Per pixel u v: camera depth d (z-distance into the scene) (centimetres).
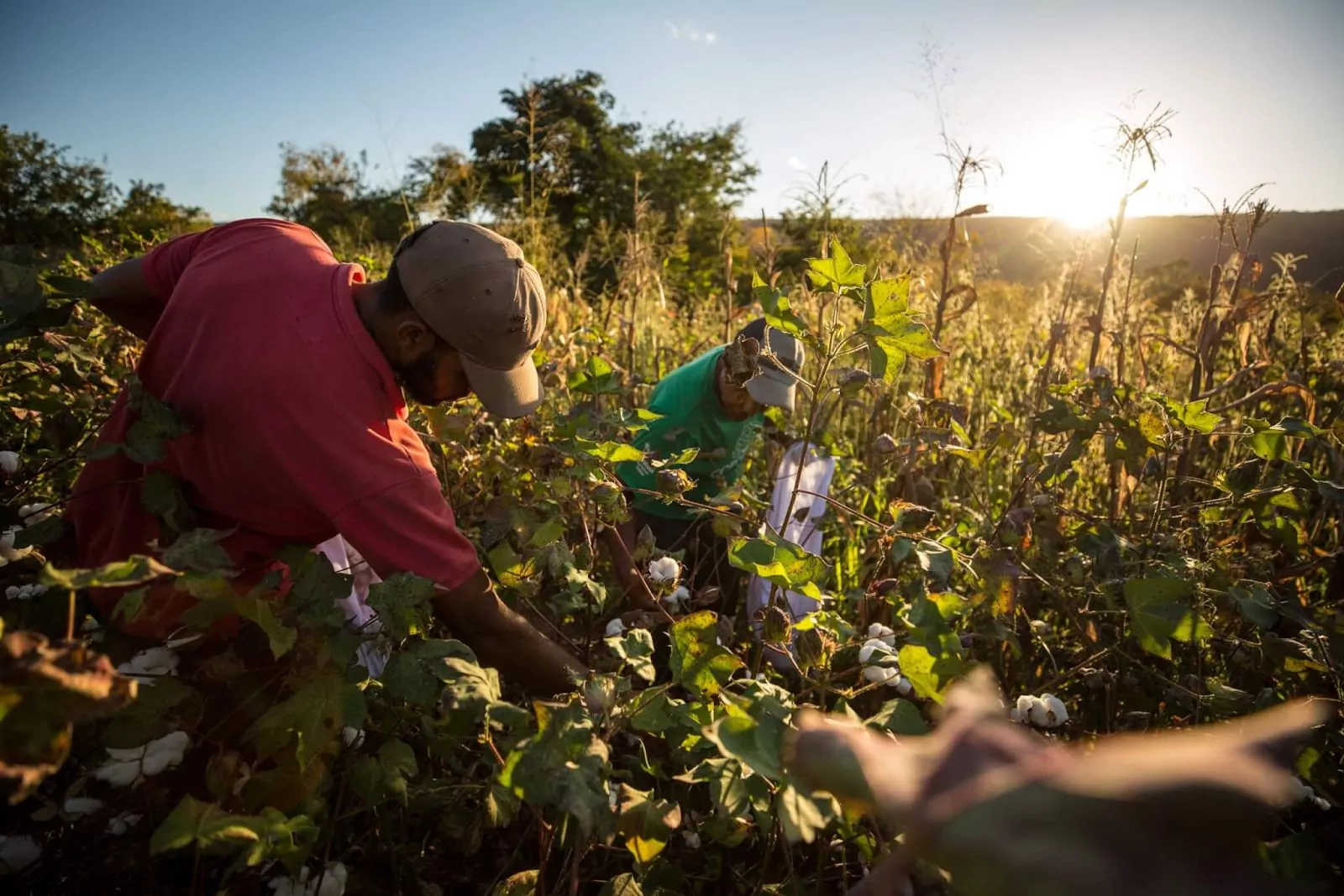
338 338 178
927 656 155
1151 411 261
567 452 239
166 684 158
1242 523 259
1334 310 422
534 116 629
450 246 185
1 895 156
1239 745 68
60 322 191
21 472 223
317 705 154
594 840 185
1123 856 62
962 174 326
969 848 65
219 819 128
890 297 187
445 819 193
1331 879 146
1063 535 242
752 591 297
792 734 121
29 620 175
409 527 175
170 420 172
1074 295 452
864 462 398
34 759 99
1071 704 261
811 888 203
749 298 603
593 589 226
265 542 195
